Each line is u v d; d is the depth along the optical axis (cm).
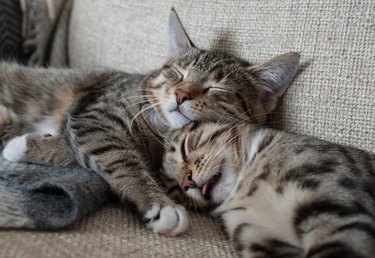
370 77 40
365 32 40
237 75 49
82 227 34
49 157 45
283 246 34
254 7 48
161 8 57
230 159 42
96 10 66
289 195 34
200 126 45
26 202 35
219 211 40
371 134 39
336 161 35
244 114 48
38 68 59
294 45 44
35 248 30
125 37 62
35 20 69
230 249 35
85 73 57
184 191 43
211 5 52
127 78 55
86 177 39
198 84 48
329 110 42
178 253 33
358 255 28
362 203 31
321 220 30
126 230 35
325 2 42
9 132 53
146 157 48
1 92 55
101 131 46
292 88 45
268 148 39
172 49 54
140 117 49
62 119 52
